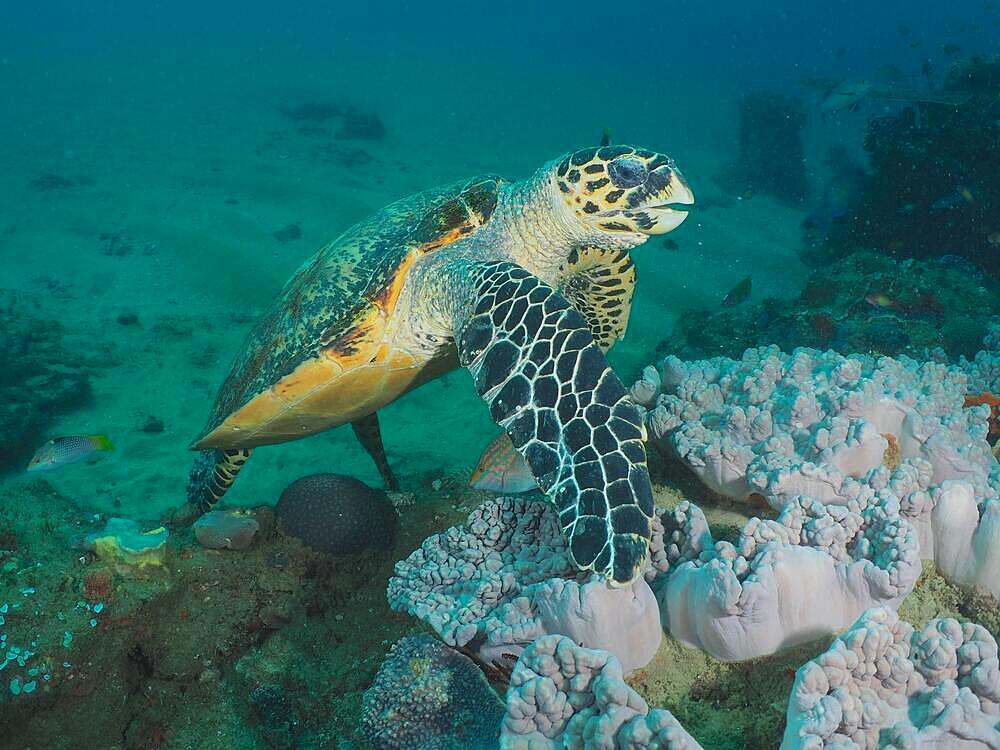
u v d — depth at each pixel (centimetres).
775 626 55
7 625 77
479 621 62
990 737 44
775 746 54
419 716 62
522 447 69
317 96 677
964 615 60
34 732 75
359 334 88
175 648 83
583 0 2200
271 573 89
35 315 231
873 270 165
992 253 206
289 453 159
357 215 323
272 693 80
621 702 47
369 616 88
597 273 106
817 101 414
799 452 71
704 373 86
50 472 153
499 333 75
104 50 1016
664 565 63
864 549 59
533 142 530
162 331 218
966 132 211
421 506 102
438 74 872
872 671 48
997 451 81
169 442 163
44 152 447
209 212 322
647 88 827
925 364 84
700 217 346
